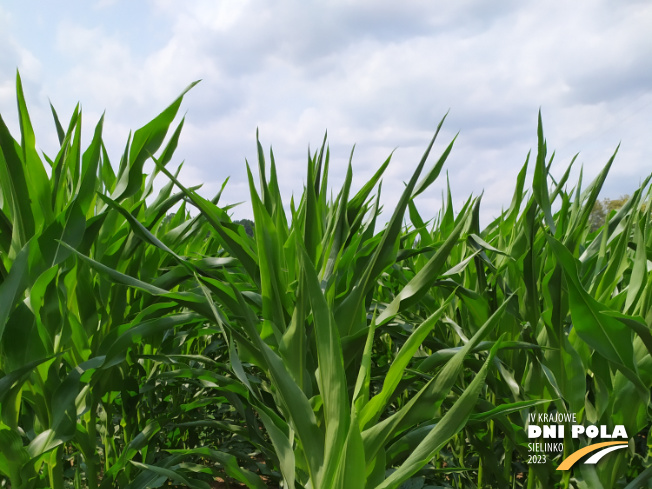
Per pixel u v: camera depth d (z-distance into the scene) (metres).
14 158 1.42
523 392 1.74
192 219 2.23
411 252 2.04
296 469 1.39
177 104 1.60
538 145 1.70
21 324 1.36
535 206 1.77
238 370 1.23
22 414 1.60
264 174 1.80
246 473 1.38
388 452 1.28
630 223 1.65
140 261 1.92
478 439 1.85
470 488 2.10
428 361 1.55
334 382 1.08
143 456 1.81
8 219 1.54
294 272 1.69
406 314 2.34
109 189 2.00
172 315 1.61
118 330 1.56
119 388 1.70
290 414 1.18
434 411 1.15
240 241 1.62
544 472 1.59
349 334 1.50
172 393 2.45
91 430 1.61
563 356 1.58
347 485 0.99
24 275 1.34
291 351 1.38
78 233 1.47
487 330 1.10
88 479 1.58
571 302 1.37
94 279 1.79
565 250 1.36
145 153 1.67
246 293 1.63
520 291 1.90
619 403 1.48
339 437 1.06
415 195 1.68
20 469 1.30
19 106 1.51
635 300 1.49
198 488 1.48
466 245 2.28
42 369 1.42
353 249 1.76
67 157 1.69
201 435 2.76
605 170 1.75
